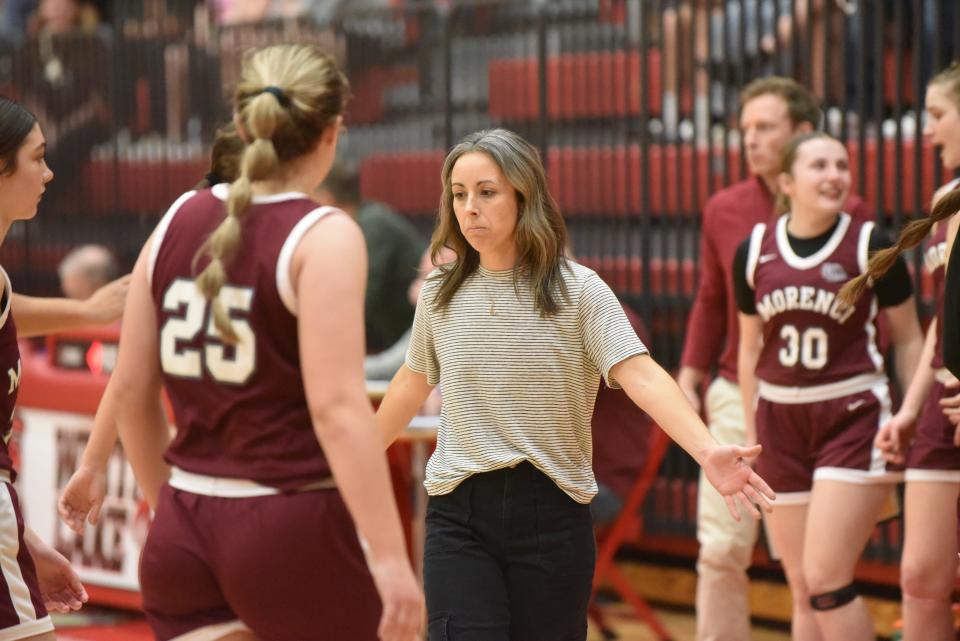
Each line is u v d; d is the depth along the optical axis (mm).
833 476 13453
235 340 8609
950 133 12859
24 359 20047
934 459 12555
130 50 28000
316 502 8586
